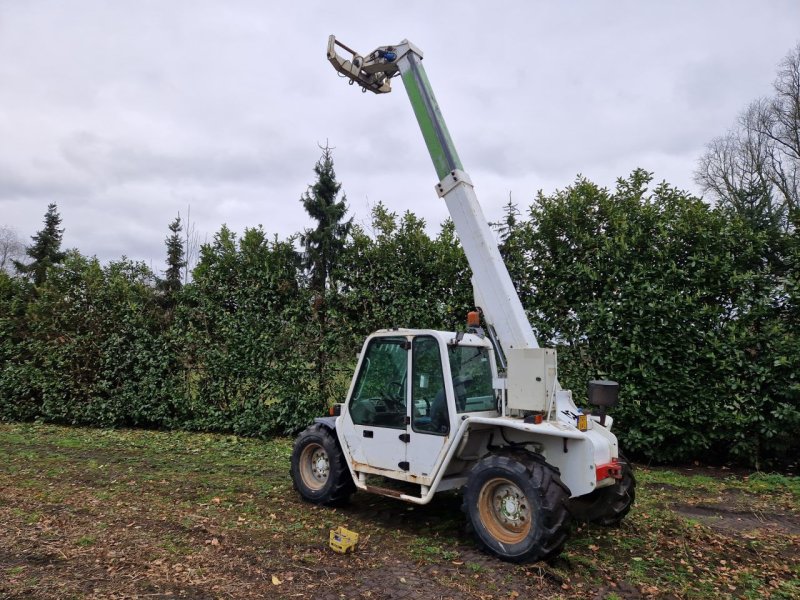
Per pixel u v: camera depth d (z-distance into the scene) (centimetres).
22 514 513
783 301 721
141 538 452
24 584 358
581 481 422
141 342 1070
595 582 383
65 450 871
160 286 1177
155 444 919
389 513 541
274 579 373
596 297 788
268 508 557
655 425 728
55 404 1123
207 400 1020
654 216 764
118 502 568
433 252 881
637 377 750
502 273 503
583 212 809
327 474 572
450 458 454
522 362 452
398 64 578
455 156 536
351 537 429
